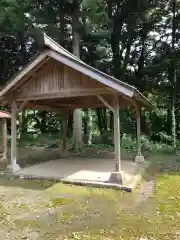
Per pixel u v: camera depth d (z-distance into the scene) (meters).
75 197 5.02
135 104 8.14
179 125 15.23
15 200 4.84
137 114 9.05
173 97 14.09
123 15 14.54
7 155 11.20
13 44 16.64
